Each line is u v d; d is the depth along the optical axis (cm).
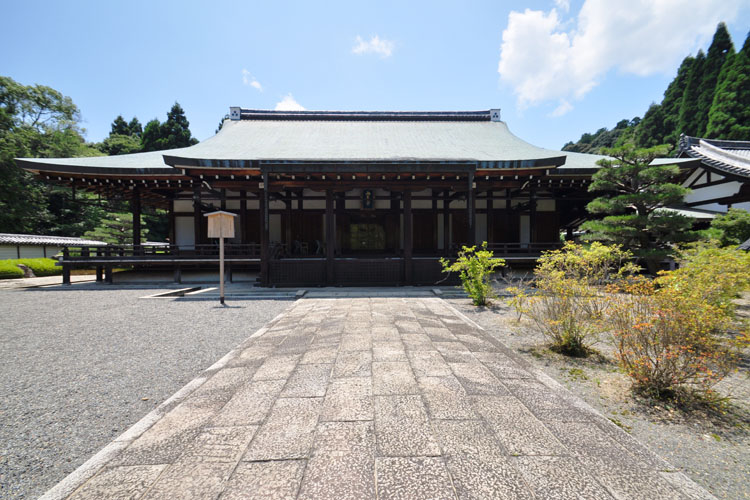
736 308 535
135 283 1064
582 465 164
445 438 187
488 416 214
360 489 145
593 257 391
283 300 734
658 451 194
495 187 1077
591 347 389
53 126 2638
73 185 1112
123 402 265
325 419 210
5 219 2034
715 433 213
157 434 198
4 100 2330
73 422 235
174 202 1262
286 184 923
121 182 1079
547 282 405
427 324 475
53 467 185
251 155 1081
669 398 257
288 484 150
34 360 362
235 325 515
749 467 179
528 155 1139
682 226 746
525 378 279
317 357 336
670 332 262
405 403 232
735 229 843
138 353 386
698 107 2517
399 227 1296
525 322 496
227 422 210
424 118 1725
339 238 1302
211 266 1191
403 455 171
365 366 308
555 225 1299
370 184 916
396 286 913
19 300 752
